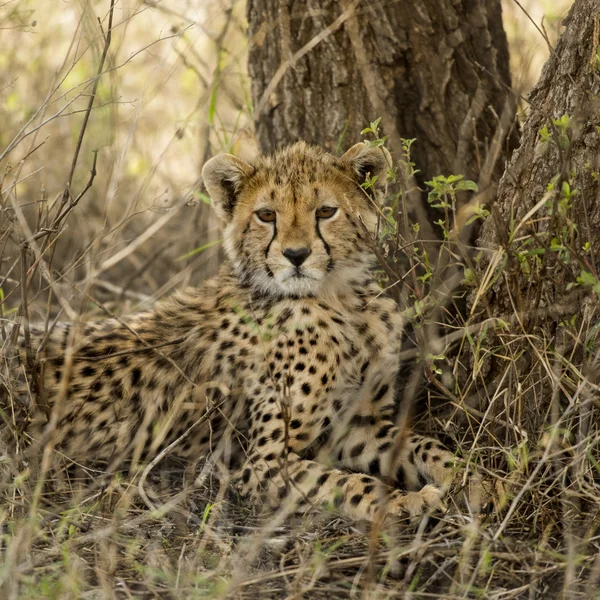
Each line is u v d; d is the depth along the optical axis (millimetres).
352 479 8609
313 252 9148
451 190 8672
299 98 11273
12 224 9914
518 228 7949
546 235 8445
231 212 9797
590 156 8539
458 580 7055
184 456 9773
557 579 7074
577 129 8117
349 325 9445
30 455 8547
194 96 16719
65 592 6676
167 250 14578
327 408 9406
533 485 7613
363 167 9586
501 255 8047
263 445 9172
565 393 7992
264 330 9414
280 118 11469
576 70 8727
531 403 8680
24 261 8898
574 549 7074
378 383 9758
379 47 10812
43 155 14945
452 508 8086
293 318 9336
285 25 11141
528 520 7930
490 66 11016
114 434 9586
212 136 15227
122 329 9992
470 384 8766
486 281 8289
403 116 10906
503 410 8742
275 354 9328
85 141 14469
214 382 9430
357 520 8266
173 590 6758
